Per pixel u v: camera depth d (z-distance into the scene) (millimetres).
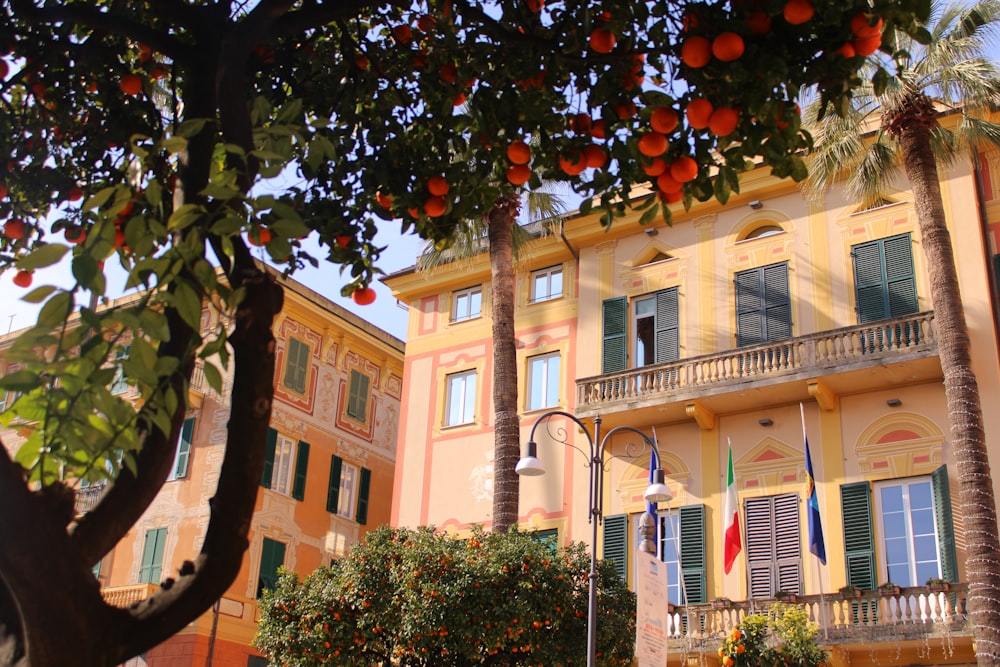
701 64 5160
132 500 3887
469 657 16359
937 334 19750
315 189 7719
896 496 20625
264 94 7809
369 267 7555
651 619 12281
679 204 25547
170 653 27766
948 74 19484
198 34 5637
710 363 22938
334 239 7469
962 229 21719
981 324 20766
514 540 17531
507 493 22078
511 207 24203
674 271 25297
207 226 4102
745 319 23781
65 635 3373
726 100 5449
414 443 27906
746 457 22469
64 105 7762
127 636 3566
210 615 27906
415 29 8078
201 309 3994
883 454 20953
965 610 18438
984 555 17594
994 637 17078
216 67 5539
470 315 28547
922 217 19781
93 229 3930
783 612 19156
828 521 21078
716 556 22047
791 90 5484
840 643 19250
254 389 3986
